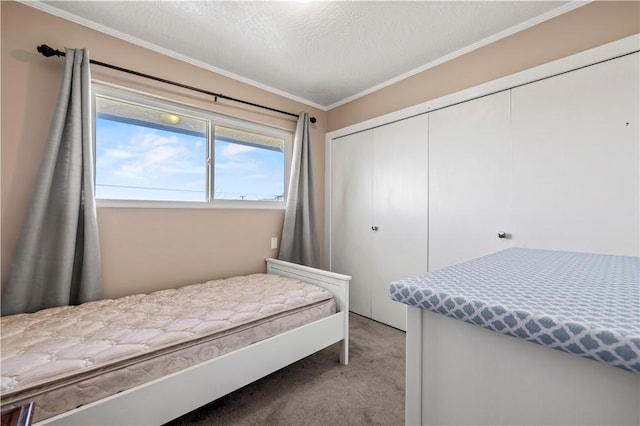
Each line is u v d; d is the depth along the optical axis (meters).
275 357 1.47
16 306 1.46
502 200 1.84
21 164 1.54
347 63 2.23
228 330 1.33
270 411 1.41
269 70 2.34
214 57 2.14
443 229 2.14
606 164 1.48
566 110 1.59
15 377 0.90
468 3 1.58
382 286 2.57
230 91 2.38
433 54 2.10
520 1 1.56
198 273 2.21
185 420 1.35
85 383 0.97
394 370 1.78
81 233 1.67
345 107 2.94
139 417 1.05
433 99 2.20
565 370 0.37
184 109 2.16
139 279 1.93
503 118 1.83
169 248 2.06
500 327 0.40
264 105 2.61
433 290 0.49
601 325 0.33
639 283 0.54
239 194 2.50
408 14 1.66
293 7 1.61
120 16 1.69
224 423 1.33
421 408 0.52
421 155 2.29
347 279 1.84
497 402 0.43
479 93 1.94
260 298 1.69
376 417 1.38
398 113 2.42
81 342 1.12
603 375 0.34
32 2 1.56
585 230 1.53
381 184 2.58
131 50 1.89
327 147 3.09
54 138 1.54
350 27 1.78
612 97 1.46
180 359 1.17
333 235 3.04
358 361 1.89
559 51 1.63
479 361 0.45
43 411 0.89
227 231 2.38
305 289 1.88
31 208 1.50
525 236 1.74
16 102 1.53
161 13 1.66
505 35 1.83
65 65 1.59
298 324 1.61
